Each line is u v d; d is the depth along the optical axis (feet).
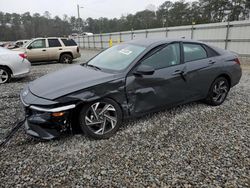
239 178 7.50
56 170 7.96
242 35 45.11
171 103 12.17
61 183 7.32
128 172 7.86
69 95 9.19
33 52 37.14
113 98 10.14
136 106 10.89
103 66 11.81
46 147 9.43
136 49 11.82
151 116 12.62
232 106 14.33
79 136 10.31
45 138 9.29
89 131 9.89
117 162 8.43
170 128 11.18
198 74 12.76
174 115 12.78
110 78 10.12
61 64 38.96
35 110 9.21
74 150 9.23
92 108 9.82
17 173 7.77
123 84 10.27
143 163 8.36
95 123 9.99
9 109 13.94
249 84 20.72
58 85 9.89
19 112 13.35
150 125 11.52
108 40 93.45
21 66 23.13
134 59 10.96
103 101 9.95
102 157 8.75
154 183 7.29
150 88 11.07
